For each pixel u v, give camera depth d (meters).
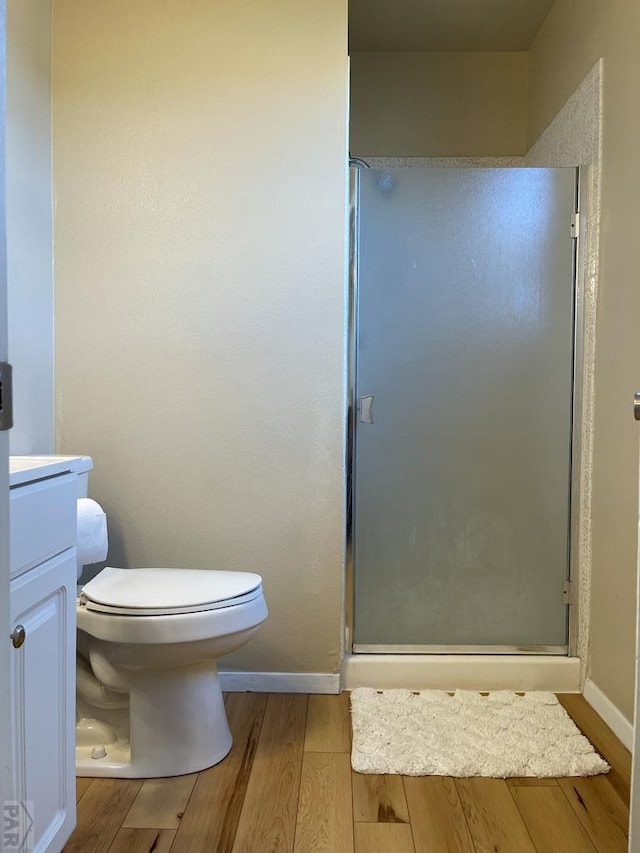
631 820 1.07
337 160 2.23
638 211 1.91
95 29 2.23
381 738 1.93
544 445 2.38
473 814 1.60
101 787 1.71
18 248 2.03
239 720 2.08
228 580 1.86
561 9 2.65
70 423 2.28
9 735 0.79
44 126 2.19
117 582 1.84
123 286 2.26
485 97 3.18
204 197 2.24
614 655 2.04
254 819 1.57
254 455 2.28
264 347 2.26
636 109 1.93
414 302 2.37
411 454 2.38
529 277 2.37
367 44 3.12
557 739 1.94
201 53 2.23
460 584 2.39
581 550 2.34
